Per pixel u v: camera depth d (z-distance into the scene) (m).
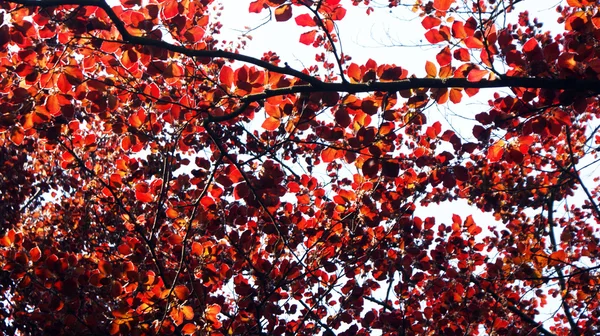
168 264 6.83
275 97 5.13
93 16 4.79
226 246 6.70
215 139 4.99
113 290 5.67
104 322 6.52
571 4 4.71
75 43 5.02
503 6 4.77
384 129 5.07
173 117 5.94
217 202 6.28
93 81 4.93
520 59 4.54
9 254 5.98
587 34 4.54
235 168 5.75
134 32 4.75
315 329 7.20
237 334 6.55
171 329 5.57
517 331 7.71
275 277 6.56
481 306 7.73
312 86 4.70
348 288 7.12
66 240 9.30
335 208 6.46
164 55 5.04
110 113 5.80
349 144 5.08
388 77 4.86
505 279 7.30
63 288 5.86
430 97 5.01
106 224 8.70
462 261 7.52
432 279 7.81
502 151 5.27
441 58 4.79
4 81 5.02
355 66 4.86
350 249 6.67
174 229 6.75
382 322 7.22
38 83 4.96
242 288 6.52
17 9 4.43
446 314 7.57
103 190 6.60
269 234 6.55
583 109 4.64
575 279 7.77
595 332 8.17
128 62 4.95
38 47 4.84
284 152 6.85
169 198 6.31
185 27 4.88
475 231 7.39
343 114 5.00
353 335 7.12
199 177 6.08
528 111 4.72
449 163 5.70
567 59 4.45
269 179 5.66
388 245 6.98
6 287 7.13
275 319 6.76
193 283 5.91
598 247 8.91
